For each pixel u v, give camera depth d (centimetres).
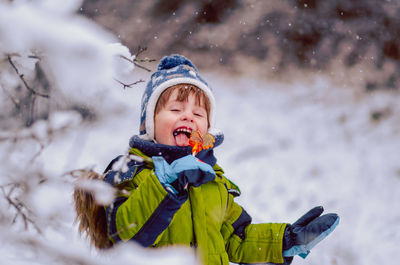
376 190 702
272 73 1378
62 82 169
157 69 294
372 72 1352
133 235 211
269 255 270
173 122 262
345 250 489
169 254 215
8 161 157
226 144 837
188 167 215
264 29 1522
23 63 166
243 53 1465
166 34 1418
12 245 166
